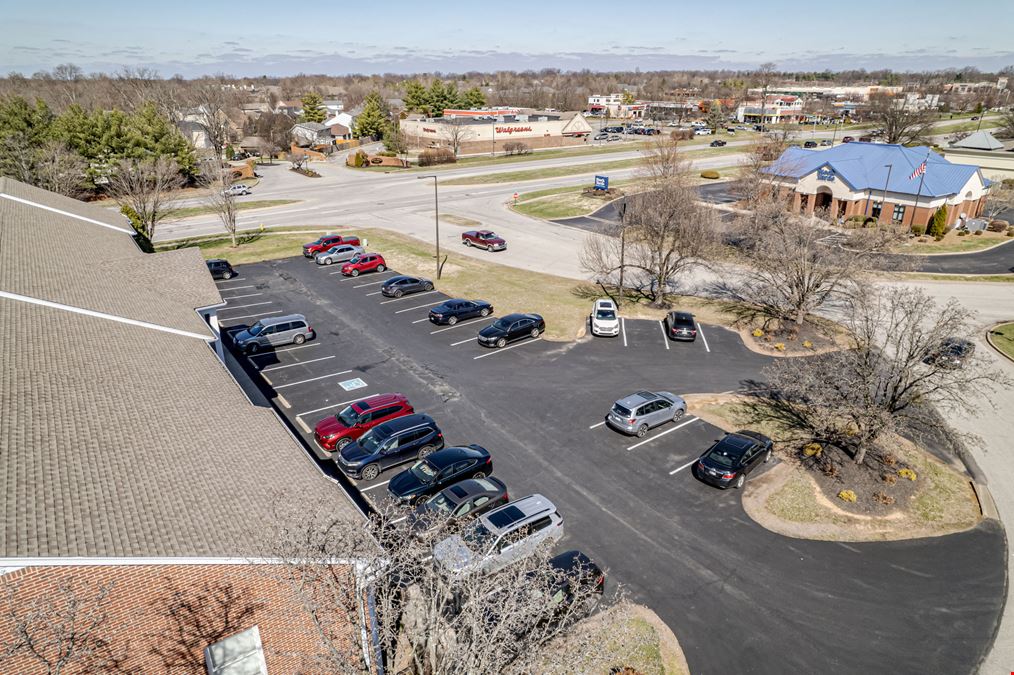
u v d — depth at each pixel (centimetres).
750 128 15800
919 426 2320
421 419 2392
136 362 1867
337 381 2981
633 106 19638
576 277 4684
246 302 4081
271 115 13938
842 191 6081
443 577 1353
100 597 1091
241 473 1456
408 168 10419
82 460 1309
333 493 1470
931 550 1927
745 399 2842
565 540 1934
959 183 5853
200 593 1201
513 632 1302
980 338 3553
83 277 2431
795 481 2245
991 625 1650
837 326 3672
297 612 1322
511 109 14162
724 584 1775
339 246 4991
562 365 3184
